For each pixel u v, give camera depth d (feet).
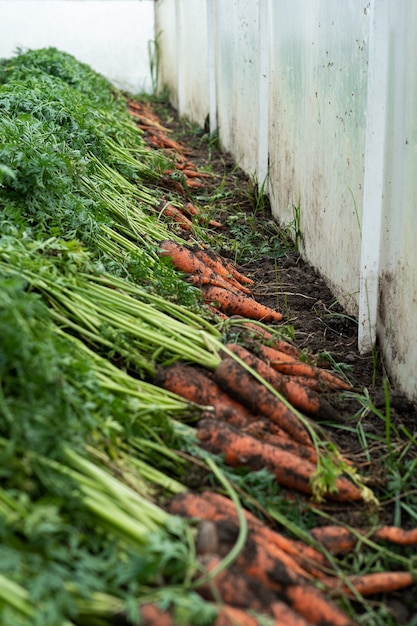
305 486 4.65
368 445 5.10
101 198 6.84
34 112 7.38
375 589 4.27
